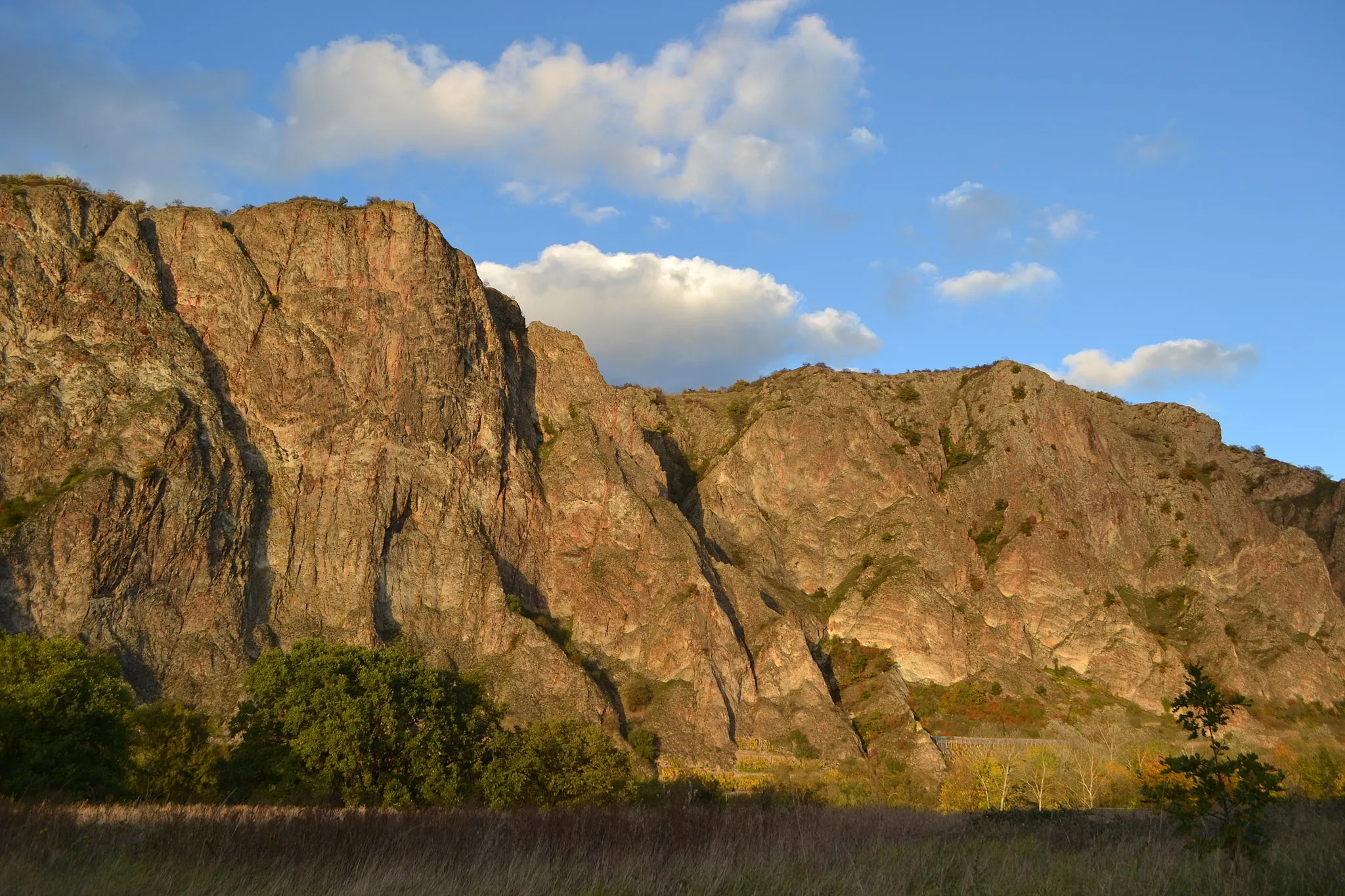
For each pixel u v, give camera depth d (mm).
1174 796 22188
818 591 121250
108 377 78688
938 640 109125
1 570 67188
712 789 58875
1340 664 123750
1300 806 33469
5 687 40594
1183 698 23297
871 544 123062
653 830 28188
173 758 42844
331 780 41562
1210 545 137000
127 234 86125
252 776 43531
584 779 47438
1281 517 161250
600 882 19781
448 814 32688
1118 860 21000
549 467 104625
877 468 130750
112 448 74875
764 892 19078
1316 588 131375
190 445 77562
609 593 94938
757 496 131125
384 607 83625
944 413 154500
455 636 84438
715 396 163750
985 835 30984
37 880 18109
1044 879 19812
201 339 87000
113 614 69812
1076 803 66312
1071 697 107875
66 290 81125
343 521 84625
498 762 45562
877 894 18625
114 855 20938
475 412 97250
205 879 18734
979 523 133375
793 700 91688
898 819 37875
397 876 19484
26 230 81688
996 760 74875
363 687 46719
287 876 19391
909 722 91188
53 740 39125
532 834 26531
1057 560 123625
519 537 96562
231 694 70000
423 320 96250
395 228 99812
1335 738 104812
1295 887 18438
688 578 95312
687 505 130250
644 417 149500
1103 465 141375
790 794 59969
